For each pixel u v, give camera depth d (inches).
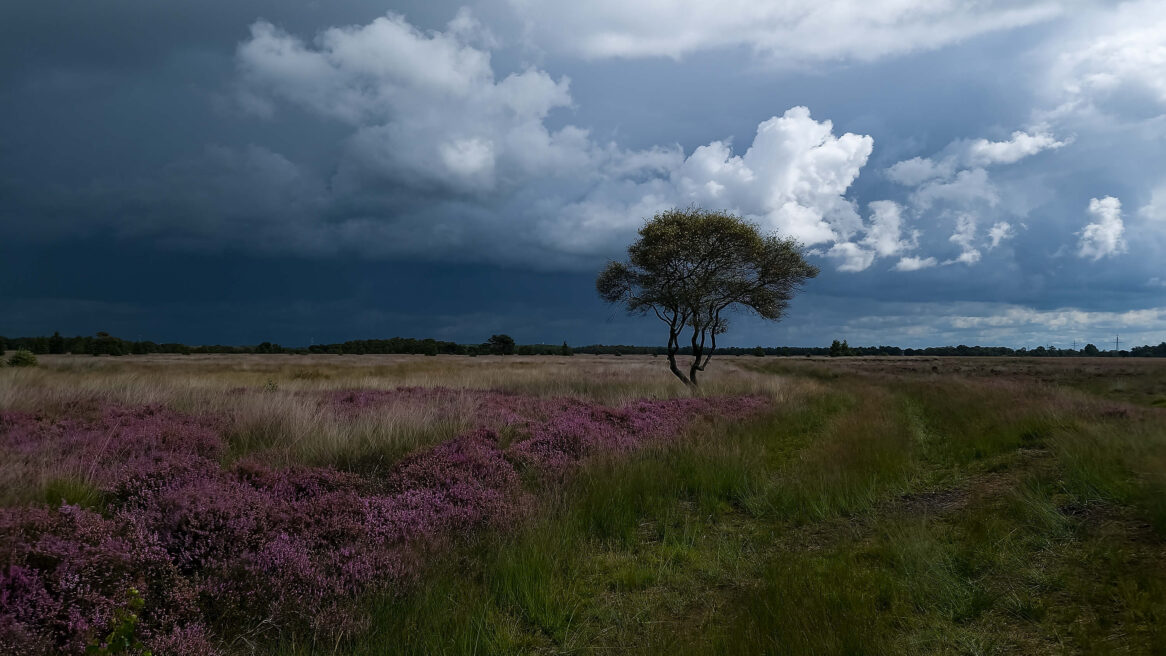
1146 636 135.7
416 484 247.4
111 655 105.3
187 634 129.9
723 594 173.6
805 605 153.7
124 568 142.9
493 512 221.3
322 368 1312.7
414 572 169.5
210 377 764.0
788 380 1027.9
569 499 245.4
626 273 799.7
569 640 144.4
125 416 354.6
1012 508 238.7
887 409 614.9
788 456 377.7
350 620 142.5
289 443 328.8
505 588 166.4
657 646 137.6
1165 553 180.5
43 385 528.1
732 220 738.2
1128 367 1678.2
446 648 134.8
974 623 150.8
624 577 180.9
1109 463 276.4
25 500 188.4
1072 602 158.1
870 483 291.3
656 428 418.9
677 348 826.8
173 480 210.7
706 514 256.2
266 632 143.2
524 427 394.0
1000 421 462.3
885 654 133.6
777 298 816.9
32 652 112.2
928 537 202.8
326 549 180.2
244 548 165.6
